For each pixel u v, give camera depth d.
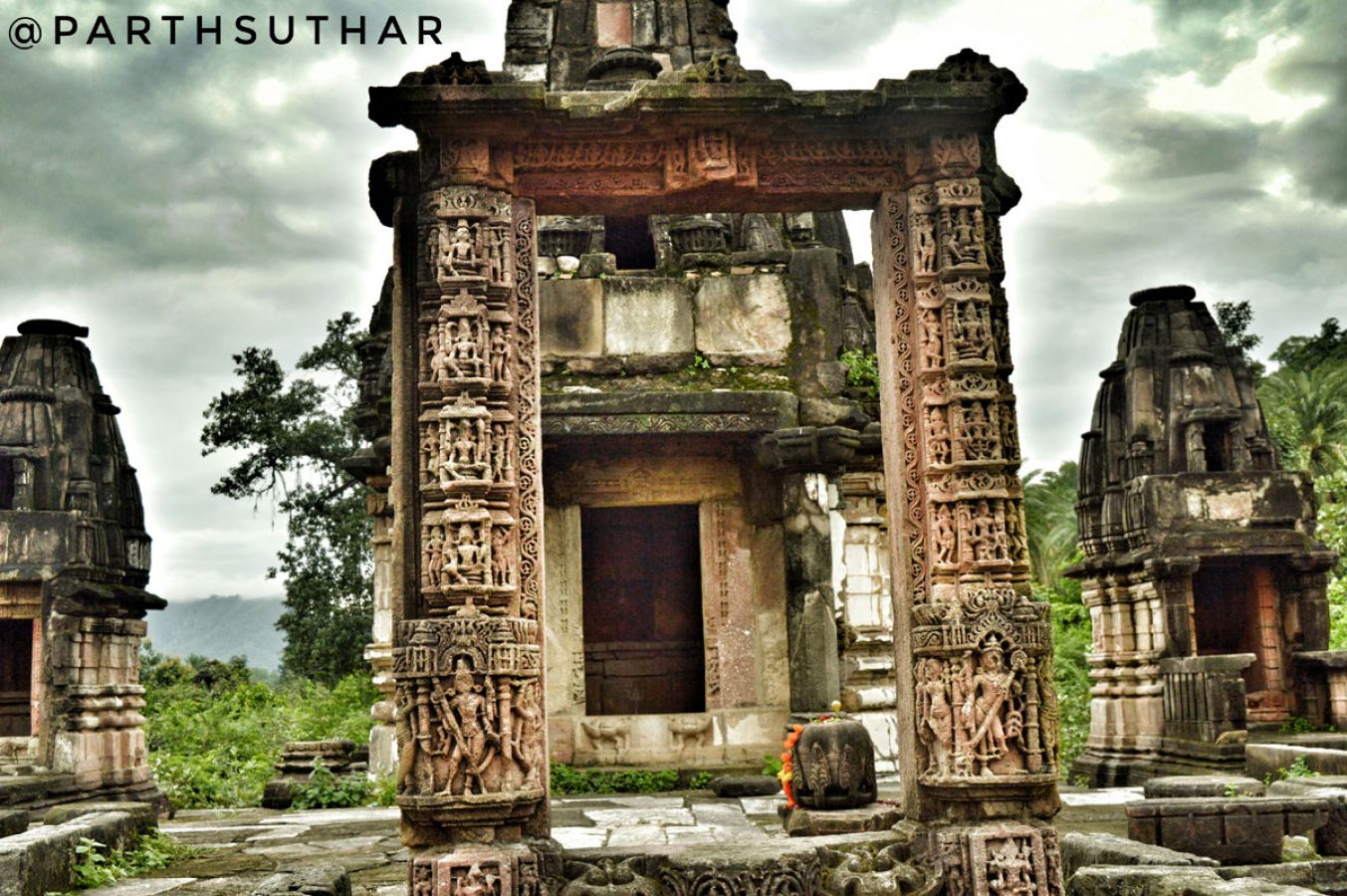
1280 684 16.73
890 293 9.02
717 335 16.72
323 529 35.91
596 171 8.87
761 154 8.96
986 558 8.47
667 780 15.63
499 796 7.81
